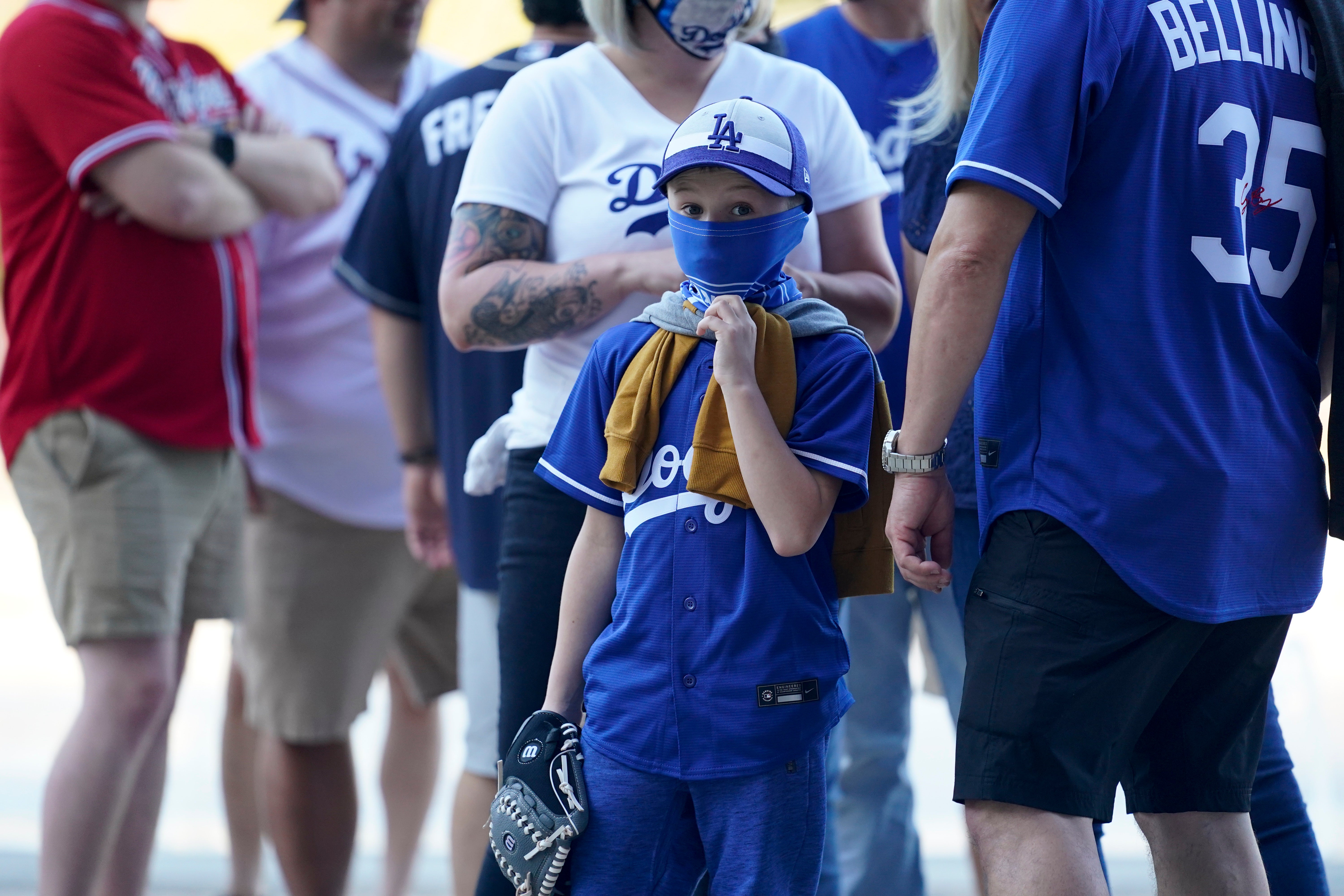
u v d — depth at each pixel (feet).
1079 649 21.80
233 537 39.78
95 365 36.29
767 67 28.63
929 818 50.80
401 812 45.14
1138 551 21.58
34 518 36.65
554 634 27.37
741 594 22.30
